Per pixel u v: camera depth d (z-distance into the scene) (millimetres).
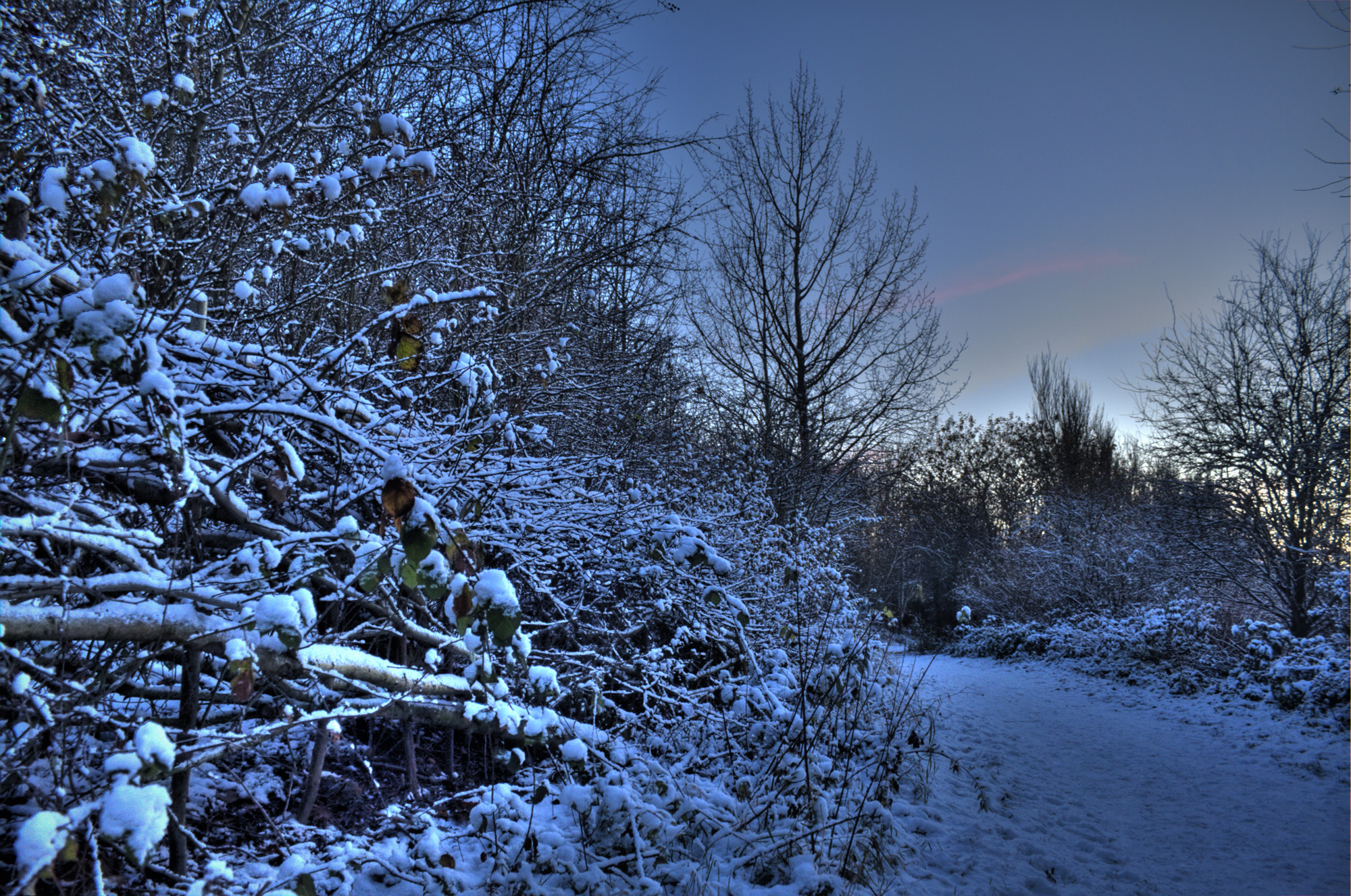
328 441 3869
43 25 3270
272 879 2639
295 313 4379
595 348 7465
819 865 4195
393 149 3381
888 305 17016
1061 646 17969
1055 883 4656
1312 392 13484
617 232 8578
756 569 8062
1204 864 5117
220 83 3859
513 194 5984
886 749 5891
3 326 2229
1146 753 8500
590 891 3428
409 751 4297
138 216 3148
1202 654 13477
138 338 2461
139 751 1988
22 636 2400
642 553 5332
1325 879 4836
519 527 4785
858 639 7164
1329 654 10844
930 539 28719
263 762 4191
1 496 2500
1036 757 8219
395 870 3361
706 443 10273
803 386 16547
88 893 2445
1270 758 8070
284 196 2977
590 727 4602
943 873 4688
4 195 2699
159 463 2832
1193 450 14547
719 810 4410
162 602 2799
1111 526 20172
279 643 2680
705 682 6801
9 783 2498
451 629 4281
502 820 3963
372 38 4852
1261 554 13758
